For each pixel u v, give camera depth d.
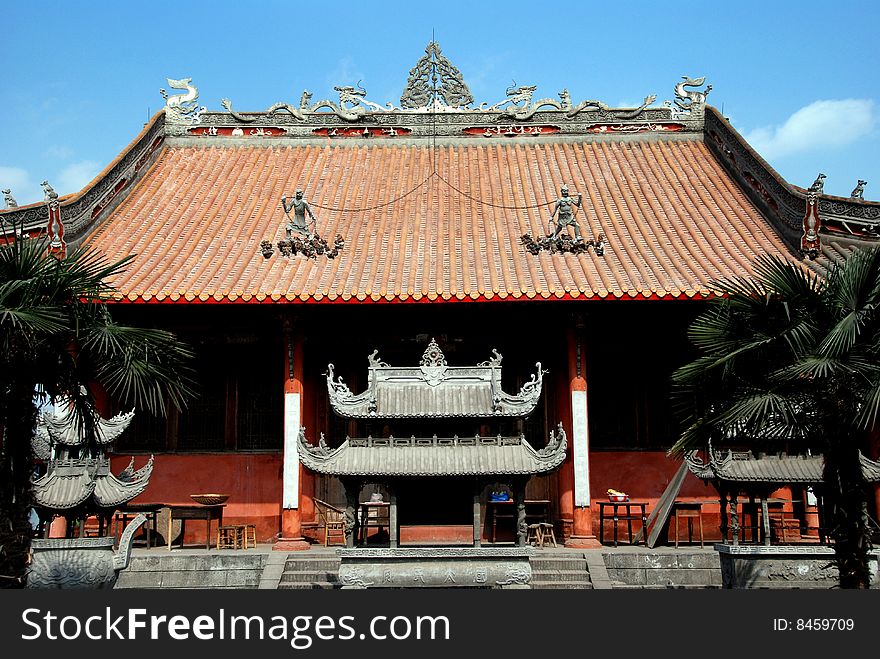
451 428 23.27
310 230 33.19
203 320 31.42
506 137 40.75
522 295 28.44
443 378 23.41
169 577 26.14
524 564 21.77
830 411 17.69
